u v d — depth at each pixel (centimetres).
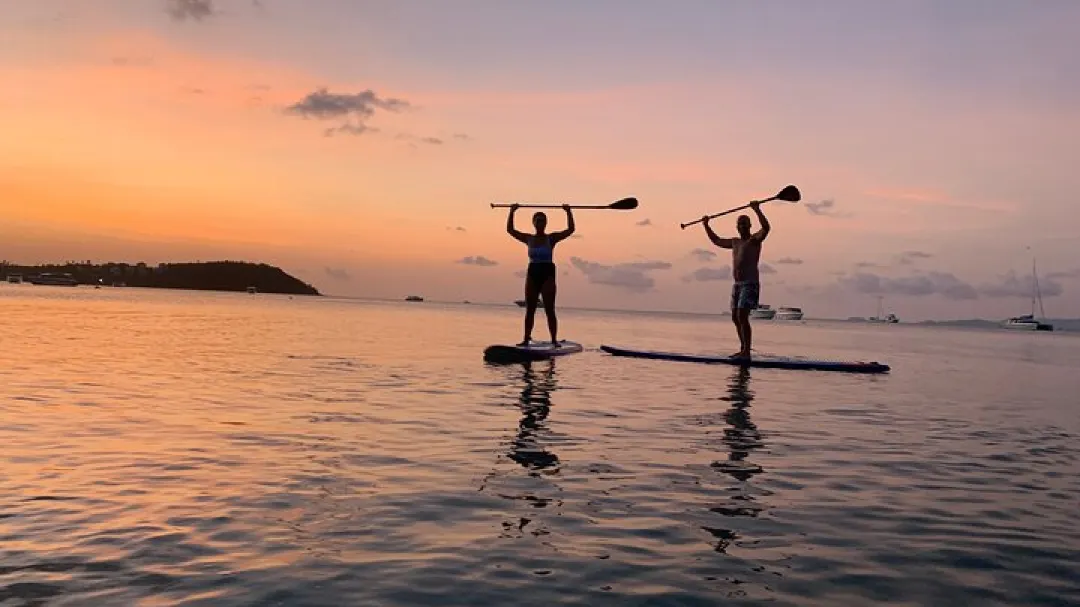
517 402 795
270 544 325
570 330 3528
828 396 948
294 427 611
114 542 322
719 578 300
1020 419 805
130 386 843
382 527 353
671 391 938
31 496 389
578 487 437
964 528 379
